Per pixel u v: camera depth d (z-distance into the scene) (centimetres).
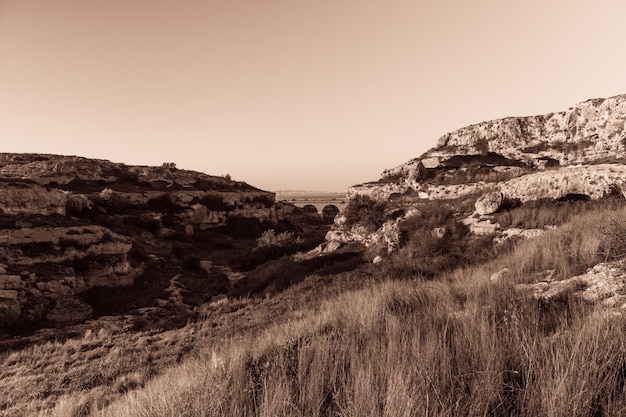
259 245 4169
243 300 2128
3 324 1881
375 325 526
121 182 5659
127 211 4822
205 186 6544
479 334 381
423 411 246
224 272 3425
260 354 509
